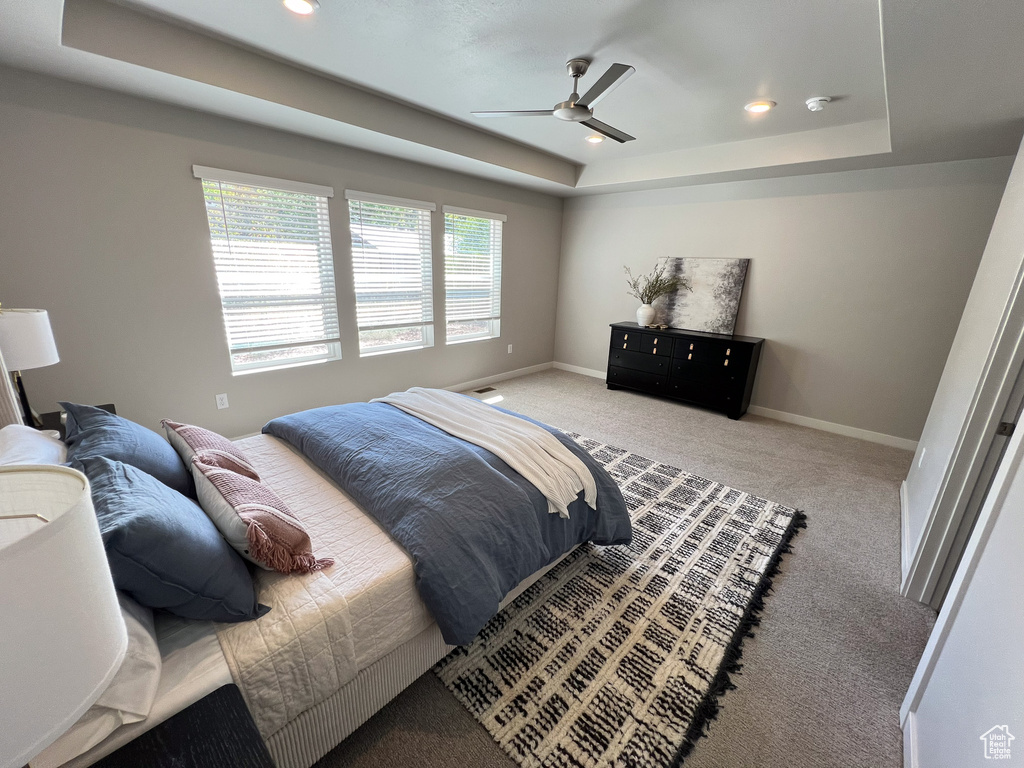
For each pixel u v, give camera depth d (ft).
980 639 3.12
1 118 6.75
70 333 7.91
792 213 12.75
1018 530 2.94
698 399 14.24
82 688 1.52
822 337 12.74
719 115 9.82
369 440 6.03
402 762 3.95
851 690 4.75
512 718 4.33
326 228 11.00
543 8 5.99
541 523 5.34
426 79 8.45
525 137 12.12
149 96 7.77
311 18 6.35
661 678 4.80
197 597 3.08
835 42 6.56
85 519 1.54
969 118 7.45
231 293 9.82
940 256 10.72
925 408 11.40
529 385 16.88
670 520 7.97
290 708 3.35
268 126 9.39
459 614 4.07
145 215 8.34
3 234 7.06
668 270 15.49
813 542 7.45
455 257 14.46
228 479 4.05
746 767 3.97
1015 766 2.16
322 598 3.60
